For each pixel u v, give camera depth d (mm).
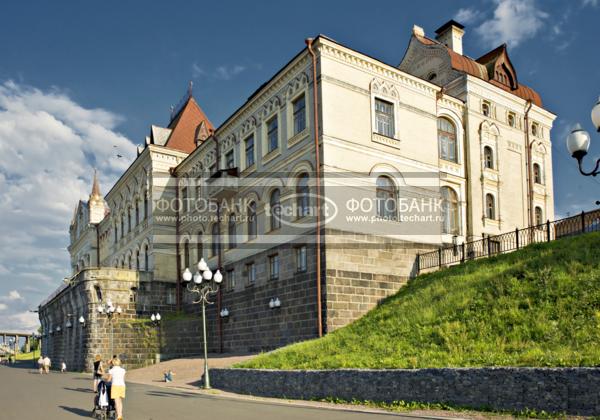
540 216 38469
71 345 44719
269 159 31531
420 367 15602
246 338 32125
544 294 17625
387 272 28156
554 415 11875
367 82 29438
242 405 16734
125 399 19406
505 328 16781
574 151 11492
